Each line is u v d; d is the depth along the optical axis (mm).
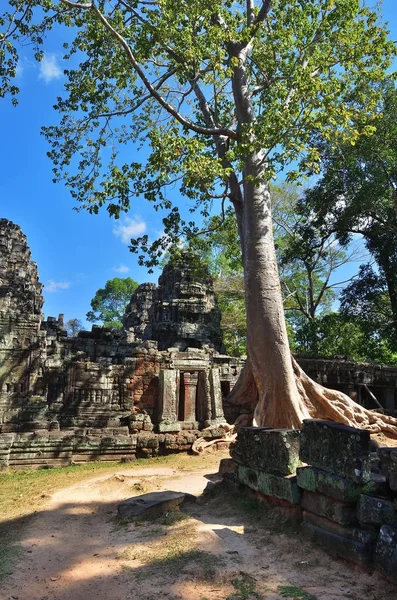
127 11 14469
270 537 5109
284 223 30625
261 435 6191
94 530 6016
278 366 12117
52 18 13867
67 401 13852
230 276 34375
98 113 16250
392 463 4191
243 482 6617
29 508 7238
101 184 13016
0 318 12516
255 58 13562
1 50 12836
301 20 12773
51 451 11398
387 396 22297
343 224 22984
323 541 4684
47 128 16297
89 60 15422
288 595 3785
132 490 8125
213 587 4035
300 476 5242
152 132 11516
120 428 13211
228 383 17875
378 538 4059
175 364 15516
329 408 14398
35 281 26797
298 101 11625
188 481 9133
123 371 14719
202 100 16641
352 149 21156
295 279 33719
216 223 17438
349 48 12711
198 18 12281
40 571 4613
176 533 5426
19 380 12445
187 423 14492
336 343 25281
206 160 11133
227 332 33781
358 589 3877
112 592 4062
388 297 25672
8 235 25000
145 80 12320
